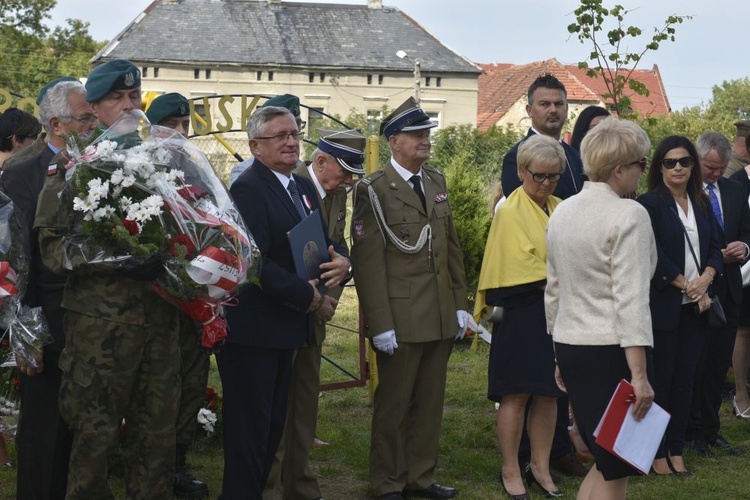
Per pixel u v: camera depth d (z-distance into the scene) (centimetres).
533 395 579
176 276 418
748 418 764
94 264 420
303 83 4681
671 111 3197
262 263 466
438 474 618
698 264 614
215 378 872
